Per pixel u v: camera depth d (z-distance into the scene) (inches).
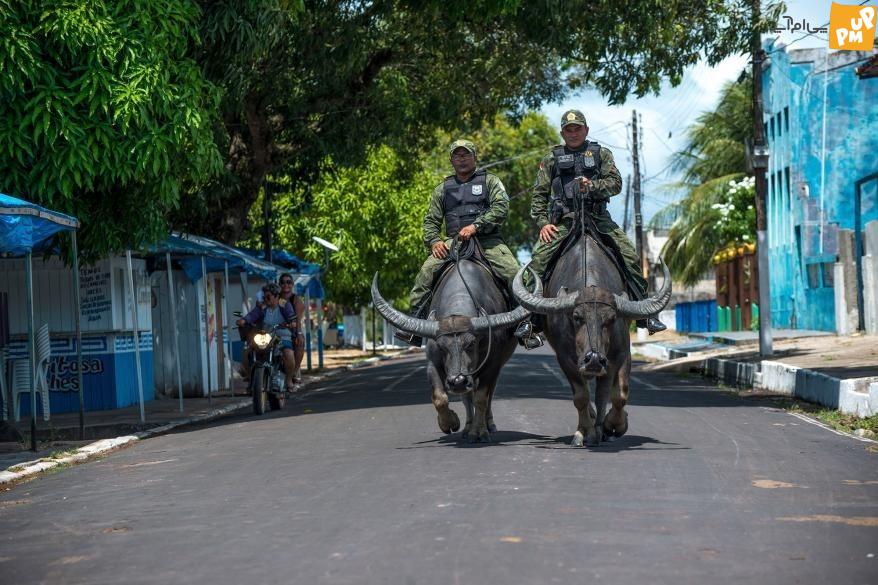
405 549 258.7
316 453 449.4
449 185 462.6
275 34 730.2
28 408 781.3
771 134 1659.7
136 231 641.6
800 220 1469.0
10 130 569.9
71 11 569.9
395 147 1120.2
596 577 230.2
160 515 324.8
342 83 957.8
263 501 336.2
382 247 1662.2
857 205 1211.9
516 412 596.4
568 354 418.6
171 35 609.0
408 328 424.8
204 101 641.0
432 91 1037.8
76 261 568.7
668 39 929.5
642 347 1696.6
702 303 2180.1
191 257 864.3
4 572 263.3
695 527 277.4
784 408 647.8
